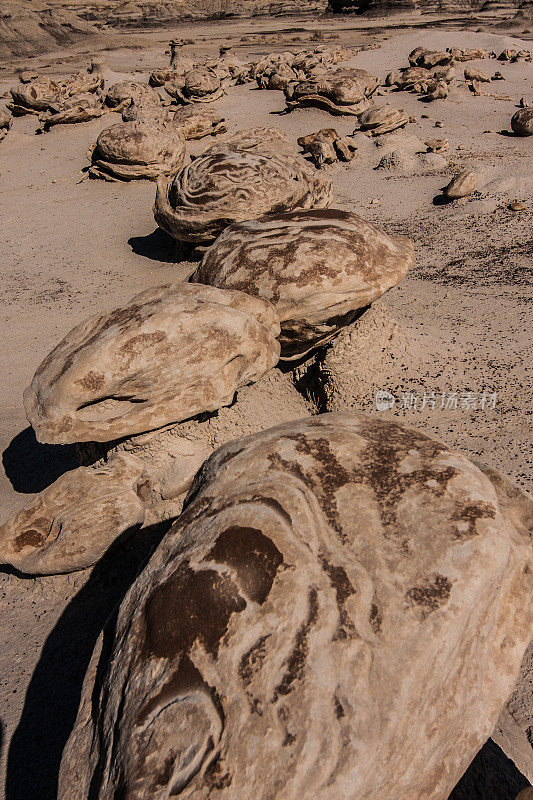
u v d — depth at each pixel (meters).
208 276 6.04
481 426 5.70
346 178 15.65
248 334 4.64
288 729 2.03
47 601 4.32
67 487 4.65
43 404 4.46
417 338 6.94
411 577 2.35
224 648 2.26
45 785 3.16
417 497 2.61
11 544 4.45
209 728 2.10
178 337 4.41
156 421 4.52
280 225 6.04
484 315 7.78
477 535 2.42
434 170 15.38
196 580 2.42
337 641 2.20
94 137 21.75
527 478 5.00
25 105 25.84
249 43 52.97
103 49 56.25
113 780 2.13
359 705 2.06
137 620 2.51
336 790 1.93
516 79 27.09
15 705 3.60
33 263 11.84
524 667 3.49
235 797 1.94
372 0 69.62
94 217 14.36
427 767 2.19
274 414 5.96
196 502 2.88
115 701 2.36
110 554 4.37
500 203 12.42
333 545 2.49
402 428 3.11
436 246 10.76
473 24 55.41
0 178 18.09
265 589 2.36
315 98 21.86
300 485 2.71
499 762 2.97
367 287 5.50
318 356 6.25
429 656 2.17
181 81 25.41
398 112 18.84
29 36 61.09
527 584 2.71
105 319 4.78
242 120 22.52
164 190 10.67
